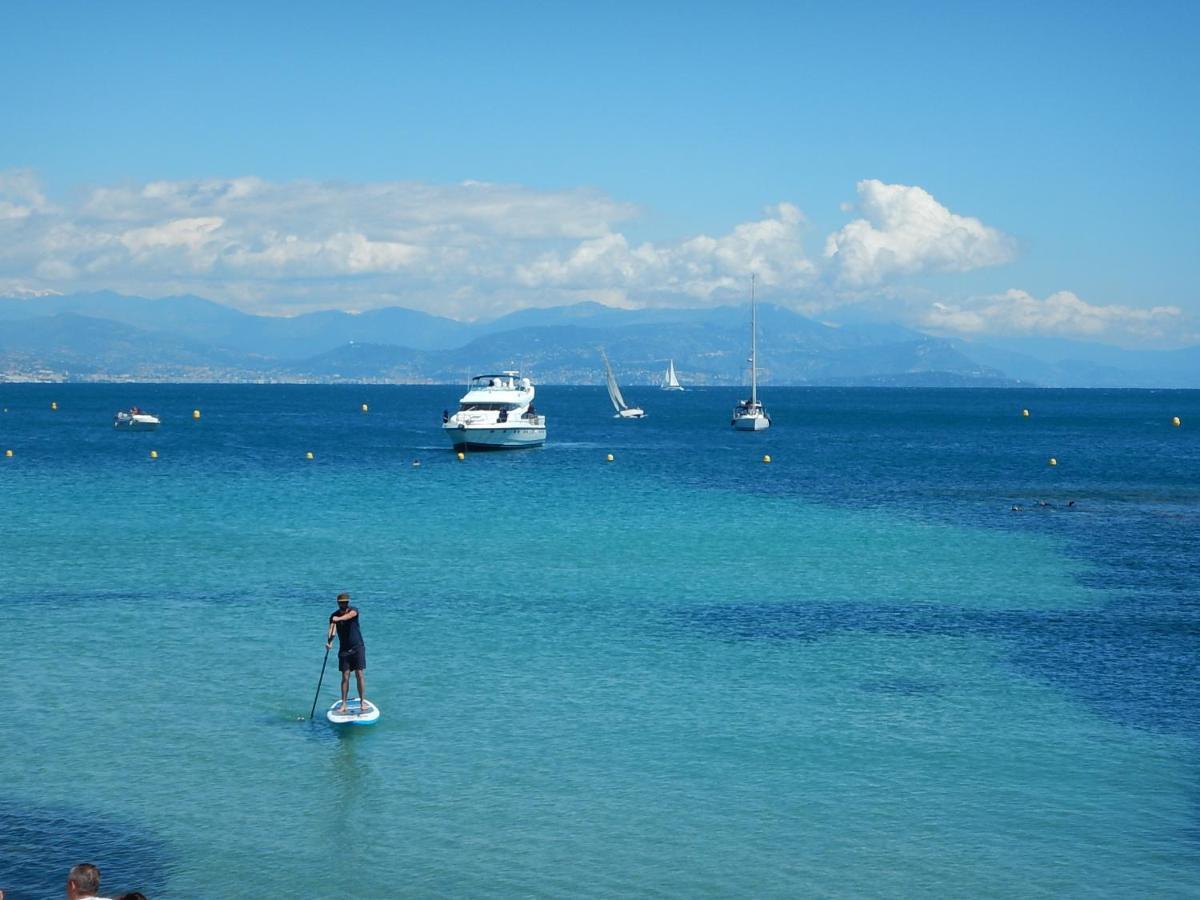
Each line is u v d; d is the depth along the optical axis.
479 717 27.67
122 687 29.83
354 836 20.97
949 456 123.62
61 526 59.19
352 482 86.31
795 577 46.53
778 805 22.48
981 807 22.47
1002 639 35.97
